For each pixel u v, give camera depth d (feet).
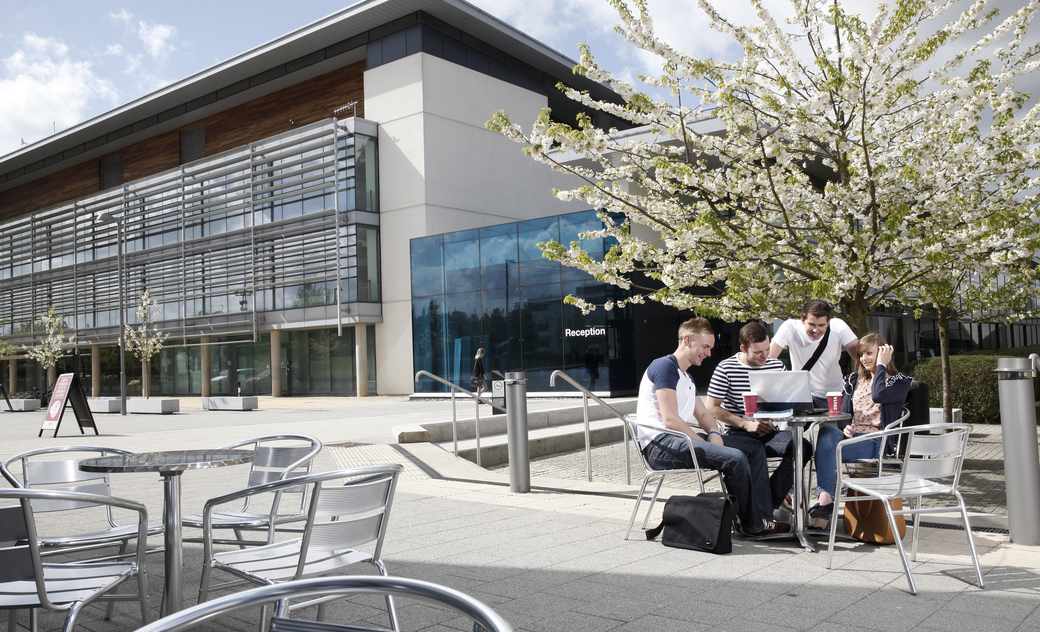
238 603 4.46
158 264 127.54
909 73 22.84
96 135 140.26
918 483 14.97
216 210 118.32
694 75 21.74
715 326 83.82
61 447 13.88
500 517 20.43
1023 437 16.26
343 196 104.88
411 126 103.09
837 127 22.50
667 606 12.69
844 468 18.65
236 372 121.70
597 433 45.03
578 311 79.30
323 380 110.83
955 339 100.63
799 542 17.03
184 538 18.74
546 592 13.58
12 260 157.69
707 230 22.43
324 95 114.62
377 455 34.71
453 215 104.68
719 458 17.12
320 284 106.83
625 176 25.11
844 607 12.44
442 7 102.01
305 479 9.55
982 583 13.38
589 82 119.44
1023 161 22.13
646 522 18.01
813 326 19.99
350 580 4.66
